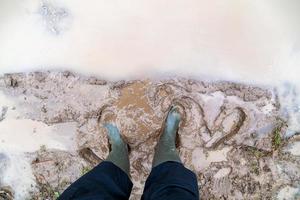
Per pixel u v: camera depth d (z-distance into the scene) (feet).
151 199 4.22
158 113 5.38
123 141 5.30
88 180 4.39
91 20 5.25
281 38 5.24
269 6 5.19
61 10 5.24
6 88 5.38
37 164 5.51
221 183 5.49
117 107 5.40
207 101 5.37
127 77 5.33
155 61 5.30
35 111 5.44
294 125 5.41
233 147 5.47
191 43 5.27
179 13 5.23
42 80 5.34
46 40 5.28
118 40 5.27
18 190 5.56
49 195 5.53
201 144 5.45
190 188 4.35
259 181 5.50
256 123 5.41
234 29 5.24
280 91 5.34
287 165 5.48
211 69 5.30
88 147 5.49
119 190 4.52
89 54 5.30
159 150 5.09
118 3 5.23
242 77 5.32
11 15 5.23
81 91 5.37
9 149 5.50
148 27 5.24
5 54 5.30
